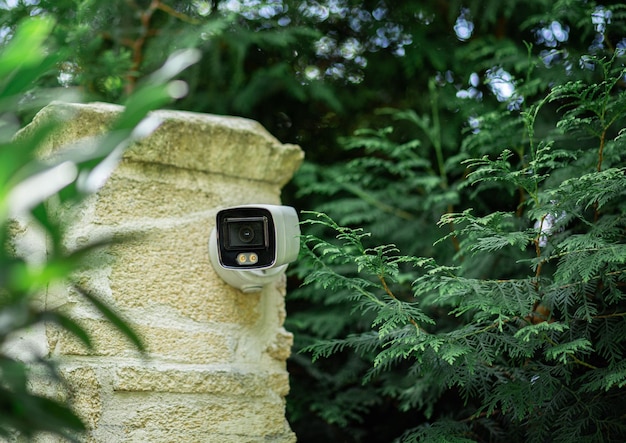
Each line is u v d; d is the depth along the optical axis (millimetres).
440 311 3369
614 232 2391
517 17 3965
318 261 2498
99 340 2055
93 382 2039
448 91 3912
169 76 1055
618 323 2367
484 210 3695
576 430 2340
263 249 2176
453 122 3895
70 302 2047
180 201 2234
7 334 1040
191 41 3334
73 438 1139
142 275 2133
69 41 3119
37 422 1076
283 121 4285
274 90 3898
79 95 1414
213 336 2236
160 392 2121
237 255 2178
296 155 2477
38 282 946
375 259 2330
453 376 2398
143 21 3586
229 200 2344
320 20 4102
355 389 3600
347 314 3652
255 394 2285
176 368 2145
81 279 2039
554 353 2189
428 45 3889
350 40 4227
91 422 2023
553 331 2389
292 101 4191
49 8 3271
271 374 2340
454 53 3934
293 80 3865
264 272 2260
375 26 4059
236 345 2285
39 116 2016
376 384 3676
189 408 2154
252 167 2389
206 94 3914
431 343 2230
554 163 2584
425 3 3990
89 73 3254
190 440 2148
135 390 2080
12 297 996
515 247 3209
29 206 993
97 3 3375
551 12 3383
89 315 2049
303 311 3928
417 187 3830
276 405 2328
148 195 2172
